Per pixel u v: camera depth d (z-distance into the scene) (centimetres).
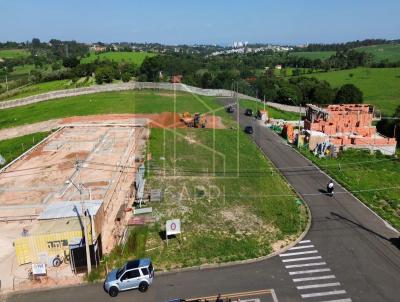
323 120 7225
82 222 3175
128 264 2897
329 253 3334
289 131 7012
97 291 2856
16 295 2825
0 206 4184
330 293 2817
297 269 3108
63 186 4647
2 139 7131
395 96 12569
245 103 9288
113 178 4797
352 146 6425
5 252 3344
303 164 5719
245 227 3719
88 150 5953
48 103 9844
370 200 4488
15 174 5128
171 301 2623
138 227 3638
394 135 7100
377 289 2864
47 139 6675
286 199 4416
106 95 9994
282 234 3644
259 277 3002
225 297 2762
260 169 5131
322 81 13712
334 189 4812
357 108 7856
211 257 3241
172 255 3259
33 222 3828
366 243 3512
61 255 3136
